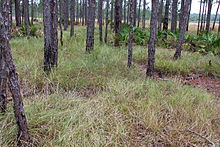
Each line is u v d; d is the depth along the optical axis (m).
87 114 2.97
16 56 5.96
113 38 11.36
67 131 2.67
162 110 3.45
